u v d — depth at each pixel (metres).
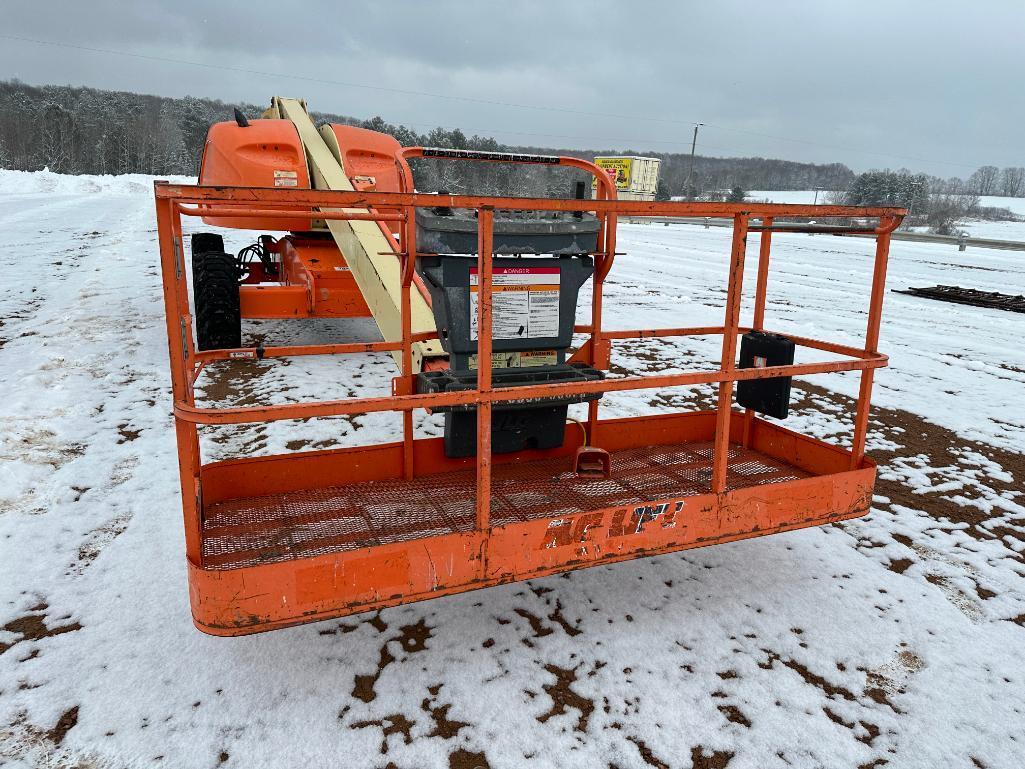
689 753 2.27
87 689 2.46
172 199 2.14
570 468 3.67
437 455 3.57
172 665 2.60
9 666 2.57
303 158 7.09
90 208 26.05
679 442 4.20
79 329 7.86
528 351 3.41
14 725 2.29
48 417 5.06
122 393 5.76
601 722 2.39
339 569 2.34
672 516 2.83
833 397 6.46
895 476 4.66
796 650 2.82
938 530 3.93
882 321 10.05
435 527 2.91
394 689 2.52
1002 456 5.05
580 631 2.89
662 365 7.50
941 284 14.00
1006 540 3.83
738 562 3.51
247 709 2.40
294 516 3.03
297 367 6.88
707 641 2.85
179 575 3.18
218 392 5.99
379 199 2.24
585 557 2.72
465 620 2.95
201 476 3.11
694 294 12.12
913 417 5.91
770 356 3.79
